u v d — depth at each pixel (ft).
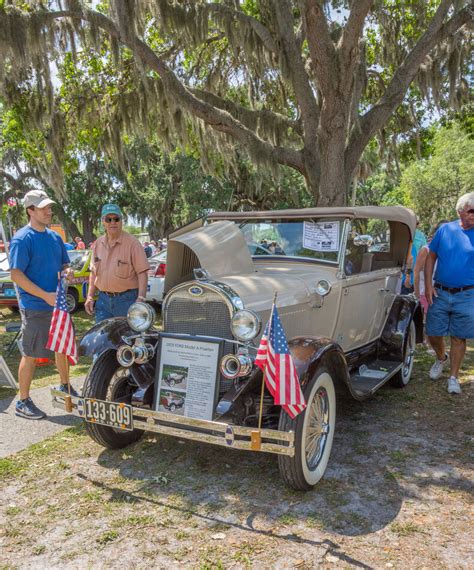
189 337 11.48
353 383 14.82
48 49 28.84
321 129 29.81
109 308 15.64
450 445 13.32
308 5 27.27
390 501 10.53
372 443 13.51
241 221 16.89
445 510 10.17
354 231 15.57
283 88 41.09
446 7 30.37
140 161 96.43
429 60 35.01
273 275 13.79
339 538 9.23
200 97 35.86
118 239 15.31
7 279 33.78
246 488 11.12
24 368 15.24
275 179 33.50
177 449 13.19
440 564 8.46
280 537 9.27
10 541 9.27
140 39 29.78
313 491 10.96
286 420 10.34
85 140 38.04
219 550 8.92
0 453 12.89
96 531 9.55
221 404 10.66
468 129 46.06
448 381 17.62
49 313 14.94
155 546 9.07
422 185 101.55
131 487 11.20
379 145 44.09
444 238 17.02
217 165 42.75
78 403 11.67
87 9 28.35
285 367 9.87
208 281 11.68
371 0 26.23
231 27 30.83
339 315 14.87
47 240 15.03
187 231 14.29
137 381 12.09
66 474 11.82
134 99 36.01
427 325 17.76
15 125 34.86
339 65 28.22
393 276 19.01
